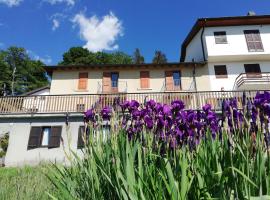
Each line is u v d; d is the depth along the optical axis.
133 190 2.12
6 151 15.51
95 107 3.39
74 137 15.62
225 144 2.32
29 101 18.80
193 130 2.56
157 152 2.78
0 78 57.03
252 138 2.12
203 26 23.88
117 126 3.12
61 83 22.56
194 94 16.38
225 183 2.04
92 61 61.34
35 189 4.26
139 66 22.61
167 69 22.88
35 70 64.88
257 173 1.97
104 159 2.76
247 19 23.45
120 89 22.33
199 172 2.25
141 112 3.02
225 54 22.81
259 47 23.05
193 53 25.73
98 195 2.45
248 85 21.53
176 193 1.95
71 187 2.73
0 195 4.05
